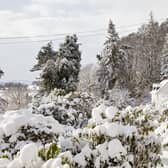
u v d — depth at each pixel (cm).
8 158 377
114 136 401
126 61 3922
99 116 471
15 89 4378
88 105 1268
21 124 514
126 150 399
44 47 3625
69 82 3159
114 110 475
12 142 496
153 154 427
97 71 3956
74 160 364
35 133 512
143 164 412
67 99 1224
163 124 739
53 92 1308
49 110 1102
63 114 1110
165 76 4825
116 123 426
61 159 326
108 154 372
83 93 1311
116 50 3841
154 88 3653
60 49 3288
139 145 415
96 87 3906
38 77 3253
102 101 1688
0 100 2584
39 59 3616
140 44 5731
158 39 5659
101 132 405
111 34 3881
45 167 315
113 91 3453
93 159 370
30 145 332
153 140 437
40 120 548
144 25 6375
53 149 343
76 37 3319
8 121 530
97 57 4028
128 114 485
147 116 484
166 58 4991
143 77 4909
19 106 3941
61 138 414
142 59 5325
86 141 407
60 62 3144
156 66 5212
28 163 324
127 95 3419
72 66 3166
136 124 470
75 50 3303
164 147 605
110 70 3784
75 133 432
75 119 1143
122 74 3847
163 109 921
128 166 370
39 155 337
